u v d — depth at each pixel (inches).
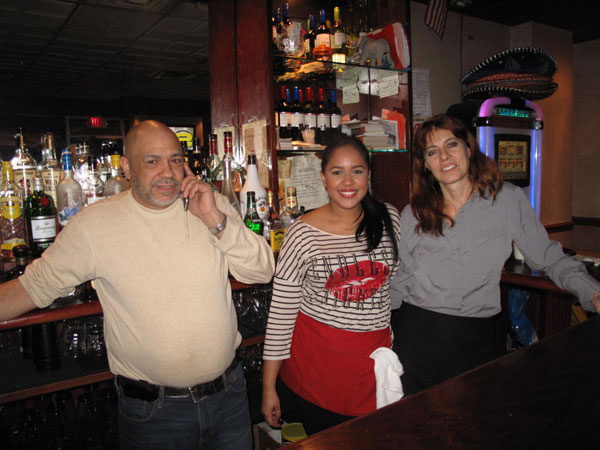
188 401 49.4
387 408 26.5
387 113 108.9
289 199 78.9
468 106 116.2
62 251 44.9
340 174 54.4
